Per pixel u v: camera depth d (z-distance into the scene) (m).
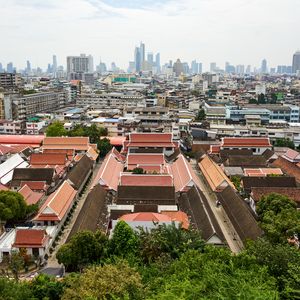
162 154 89.94
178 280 31.23
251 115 141.50
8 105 153.00
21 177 78.31
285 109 154.12
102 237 48.28
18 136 116.50
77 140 101.44
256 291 26.67
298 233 46.38
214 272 32.12
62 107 195.38
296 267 32.12
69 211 67.94
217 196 72.50
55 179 81.06
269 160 96.94
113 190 74.31
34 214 65.81
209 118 144.62
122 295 31.20
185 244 45.28
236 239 58.34
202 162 93.31
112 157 91.56
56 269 47.97
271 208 58.62
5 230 59.38
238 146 104.25
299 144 117.12
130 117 141.50
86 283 32.97
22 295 34.03
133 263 42.34
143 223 54.47
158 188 69.94
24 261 49.50
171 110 164.38
